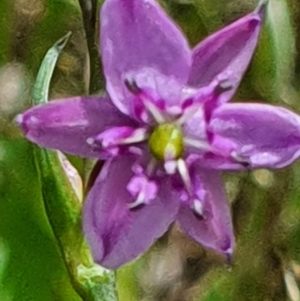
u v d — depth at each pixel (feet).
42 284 0.36
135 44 0.29
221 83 0.29
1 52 0.39
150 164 0.30
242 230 0.38
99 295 0.33
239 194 0.38
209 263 0.39
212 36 0.29
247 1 0.38
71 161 0.32
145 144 0.30
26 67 0.39
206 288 0.38
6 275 0.36
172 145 0.29
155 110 0.30
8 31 0.38
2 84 0.39
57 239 0.33
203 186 0.30
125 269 0.37
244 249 0.39
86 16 0.34
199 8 0.38
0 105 0.38
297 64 0.38
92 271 0.33
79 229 0.32
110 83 0.30
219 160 0.30
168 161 0.29
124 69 0.30
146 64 0.30
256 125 0.29
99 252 0.30
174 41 0.29
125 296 0.37
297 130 0.29
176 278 0.40
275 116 0.29
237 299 0.38
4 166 0.36
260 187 0.38
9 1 0.38
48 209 0.32
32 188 0.36
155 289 0.39
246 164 0.30
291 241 0.39
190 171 0.30
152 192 0.30
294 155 0.29
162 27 0.29
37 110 0.29
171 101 0.30
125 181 0.30
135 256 0.30
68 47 0.38
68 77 0.39
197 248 0.40
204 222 0.30
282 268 0.39
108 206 0.30
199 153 0.30
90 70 0.34
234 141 0.30
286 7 0.37
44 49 0.39
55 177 0.32
